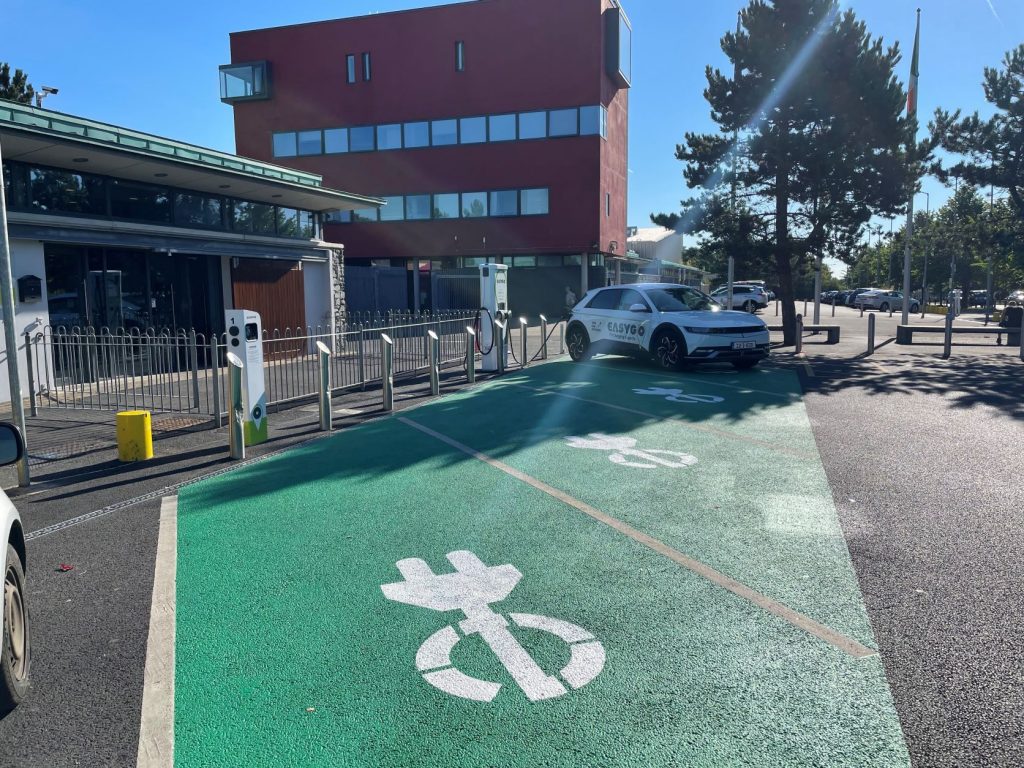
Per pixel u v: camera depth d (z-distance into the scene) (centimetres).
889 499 592
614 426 898
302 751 285
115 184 1329
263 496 623
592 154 3180
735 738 289
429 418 974
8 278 661
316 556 483
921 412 980
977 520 539
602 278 3369
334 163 3503
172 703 319
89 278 1287
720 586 430
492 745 287
